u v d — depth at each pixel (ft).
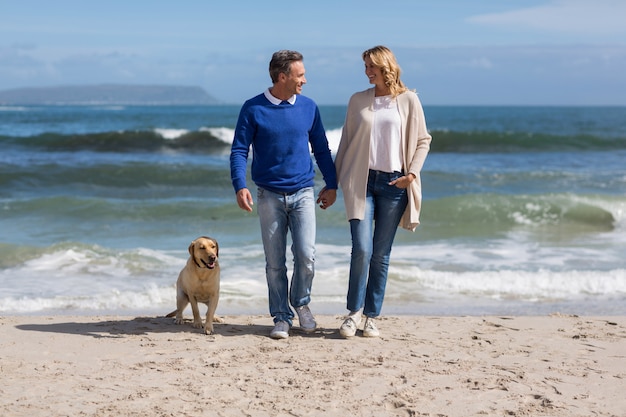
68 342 15.31
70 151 72.28
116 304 21.53
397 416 11.03
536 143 83.10
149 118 150.10
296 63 14.80
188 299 17.12
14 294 22.48
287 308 15.98
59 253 27.27
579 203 39.37
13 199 40.91
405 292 23.29
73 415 10.83
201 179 52.65
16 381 12.46
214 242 16.19
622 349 15.26
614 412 11.25
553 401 11.66
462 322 17.97
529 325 17.71
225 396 11.78
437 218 38.42
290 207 15.31
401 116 14.76
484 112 286.25
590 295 23.49
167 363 13.70
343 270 25.16
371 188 14.97
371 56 14.67
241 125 15.16
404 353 14.64
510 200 39.91
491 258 28.91
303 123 15.12
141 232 33.88
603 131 119.96
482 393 12.08
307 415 10.99
